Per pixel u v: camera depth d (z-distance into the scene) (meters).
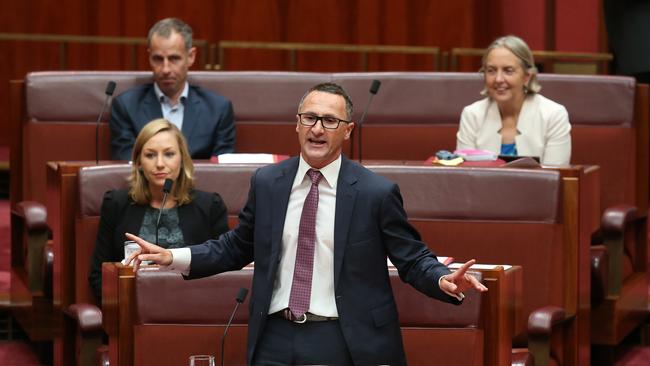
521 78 12.74
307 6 23.41
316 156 8.31
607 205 13.58
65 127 13.63
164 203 10.28
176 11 23.17
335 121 8.29
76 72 13.78
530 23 21.88
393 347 8.30
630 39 14.38
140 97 13.46
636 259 13.84
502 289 8.74
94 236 10.78
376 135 13.95
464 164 11.42
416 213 10.78
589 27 20.86
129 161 12.34
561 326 10.68
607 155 13.58
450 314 8.83
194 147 13.36
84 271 10.74
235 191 11.09
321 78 13.99
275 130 13.92
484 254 10.70
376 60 23.56
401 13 23.52
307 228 8.36
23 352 12.55
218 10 23.25
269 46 19.14
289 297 8.32
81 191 10.76
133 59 19.91
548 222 10.56
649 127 13.84
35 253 12.19
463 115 13.12
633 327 12.74
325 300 8.34
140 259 8.28
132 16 23.05
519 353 9.90
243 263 8.65
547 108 12.87
